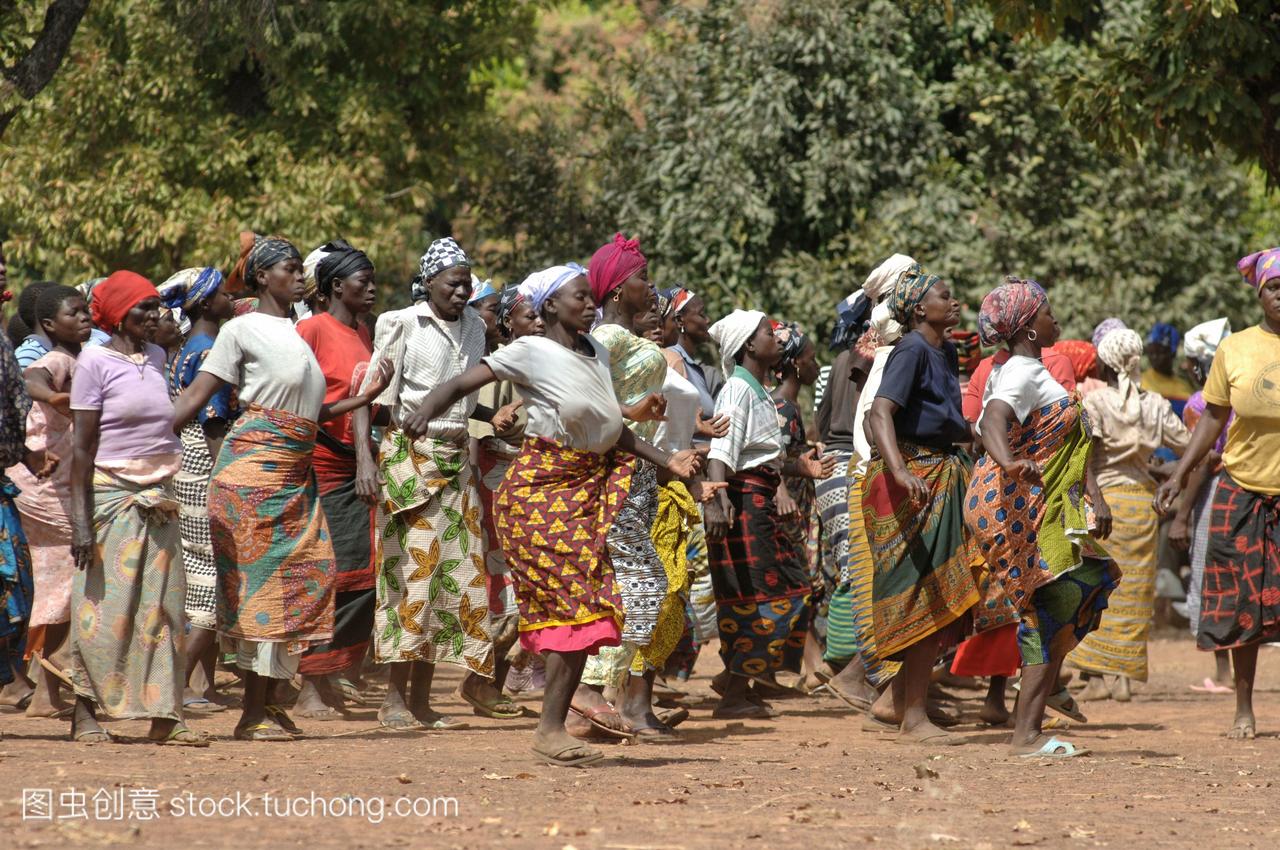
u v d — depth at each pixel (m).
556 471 18.59
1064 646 21.45
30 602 21.78
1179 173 60.62
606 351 18.97
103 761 18.66
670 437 23.73
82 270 61.91
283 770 18.14
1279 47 35.06
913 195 60.41
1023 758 20.80
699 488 23.97
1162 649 44.72
